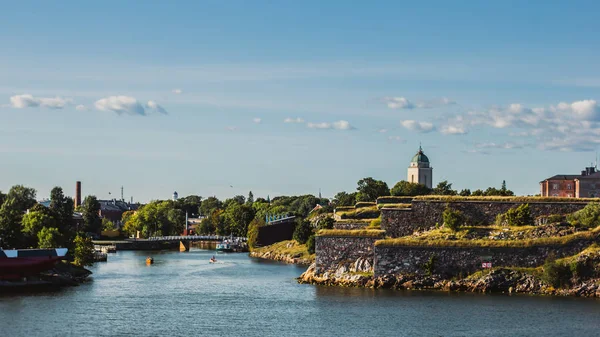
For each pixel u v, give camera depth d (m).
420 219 150.00
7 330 104.19
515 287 129.12
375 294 129.50
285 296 132.25
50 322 109.69
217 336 100.94
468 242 134.50
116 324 108.56
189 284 153.88
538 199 148.00
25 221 197.38
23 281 149.25
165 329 105.25
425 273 135.00
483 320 107.94
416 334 100.50
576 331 101.31
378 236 144.38
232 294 136.62
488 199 149.00
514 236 137.00
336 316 112.06
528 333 100.50
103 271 188.25
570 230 135.38
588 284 125.50
